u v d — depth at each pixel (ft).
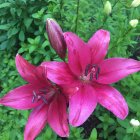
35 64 1.66
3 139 1.29
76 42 0.87
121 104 0.82
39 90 0.84
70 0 1.51
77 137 1.25
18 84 1.59
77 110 0.81
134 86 1.33
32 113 0.83
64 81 0.84
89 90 0.85
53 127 0.80
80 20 1.44
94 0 1.60
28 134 0.81
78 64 0.87
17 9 1.74
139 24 1.43
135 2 1.23
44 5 1.79
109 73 0.87
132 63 0.87
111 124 1.34
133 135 1.17
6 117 1.48
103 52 0.89
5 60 1.80
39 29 1.70
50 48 1.53
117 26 1.41
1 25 1.82
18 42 1.92
